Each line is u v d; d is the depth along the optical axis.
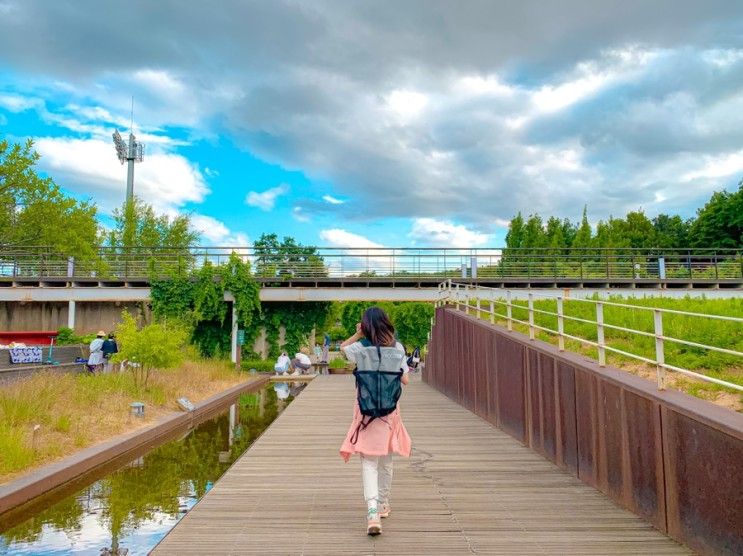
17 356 16.28
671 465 4.53
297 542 4.41
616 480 5.53
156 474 8.09
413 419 11.22
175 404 13.48
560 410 7.11
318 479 6.50
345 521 4.95
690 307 12.84
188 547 4.30
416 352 28.33
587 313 13.54
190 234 49.88
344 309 46.97
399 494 5.84
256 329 26.41
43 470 7.20
